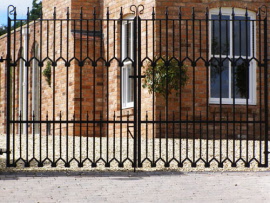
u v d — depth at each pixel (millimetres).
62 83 17469
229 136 15430
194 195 8422
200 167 10570
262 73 15875
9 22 9891
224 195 8438
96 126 16922
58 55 17828
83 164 10789
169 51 15320
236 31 15945
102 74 17062
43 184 8977
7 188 8672
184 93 15328
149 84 14656
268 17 16016
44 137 14820
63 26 17625
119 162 9930
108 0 16969
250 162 11109
